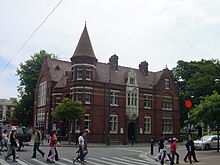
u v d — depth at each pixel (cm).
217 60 6203
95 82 4672
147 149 3300
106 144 4288
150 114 5312
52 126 4897
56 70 5434
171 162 1862
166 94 5619
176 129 5644
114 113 4844
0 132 2825
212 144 3359
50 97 5134
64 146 3578
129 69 5481
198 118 2875
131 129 5116
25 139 2812
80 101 4484
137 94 5178
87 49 4641
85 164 1780
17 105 6538
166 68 5759
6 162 1753
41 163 1748
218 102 2797
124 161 2045
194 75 5894
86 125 4512
